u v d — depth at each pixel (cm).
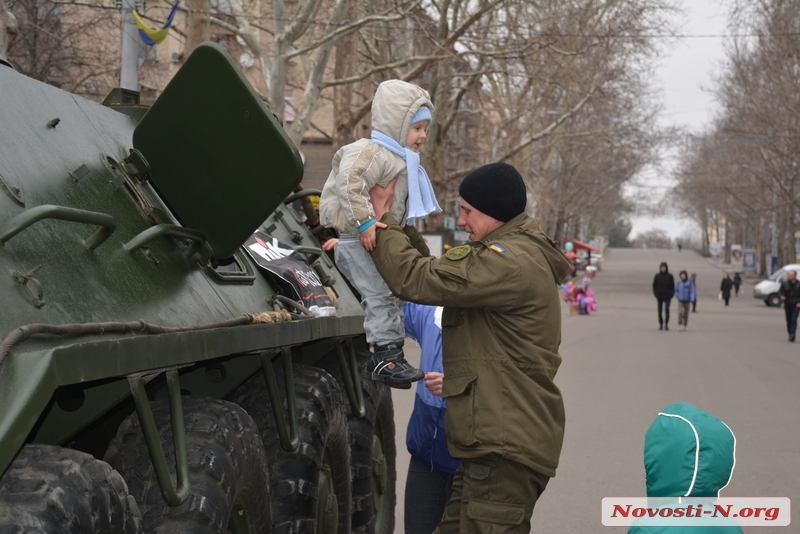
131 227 325
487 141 3503
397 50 2606
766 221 7581
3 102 303
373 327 349
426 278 308
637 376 1498
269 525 343
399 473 835
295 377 425
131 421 296
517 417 306
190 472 282
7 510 202
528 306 312
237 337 317
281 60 1659
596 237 13112
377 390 545
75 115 354
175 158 364
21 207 264
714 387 1366
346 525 455
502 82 3369
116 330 247
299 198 533
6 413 197
